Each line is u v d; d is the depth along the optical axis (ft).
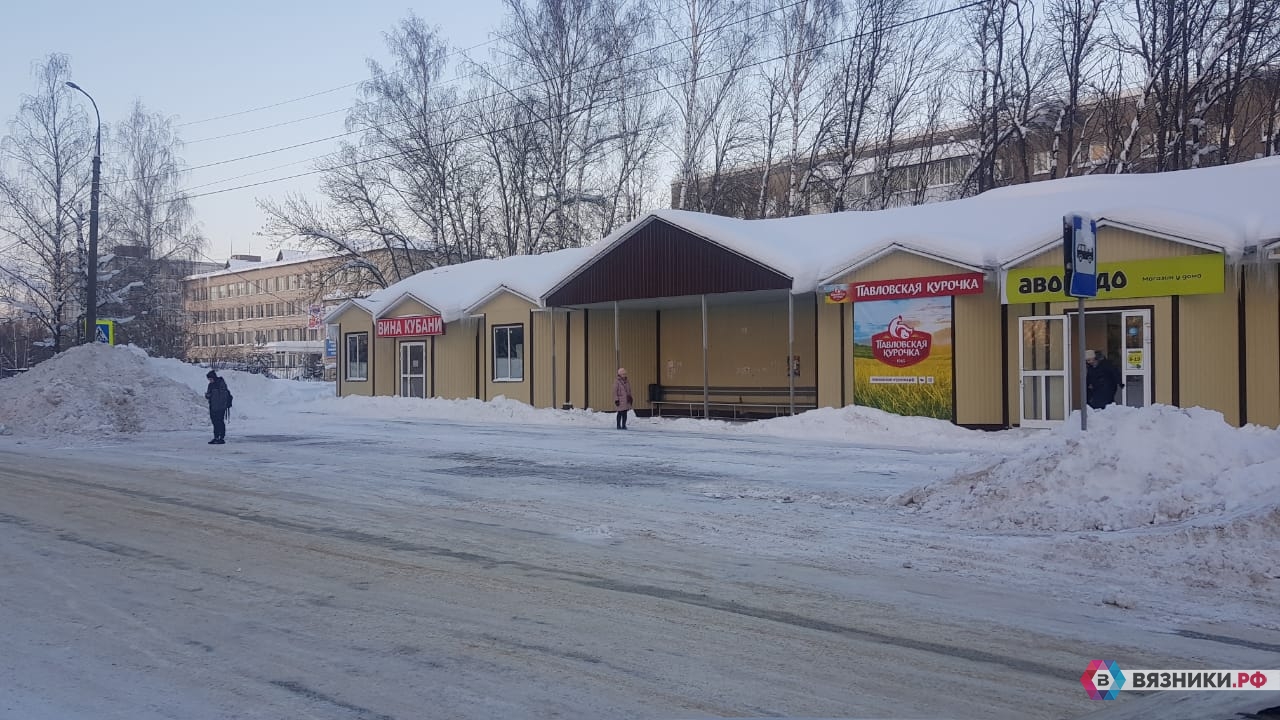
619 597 25.71
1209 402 61.52
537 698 18.30
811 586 26.81
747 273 82.84
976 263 69.82
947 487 38.83
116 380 88.58
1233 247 59.52
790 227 93.97
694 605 24.88
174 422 86.48
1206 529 29.27
